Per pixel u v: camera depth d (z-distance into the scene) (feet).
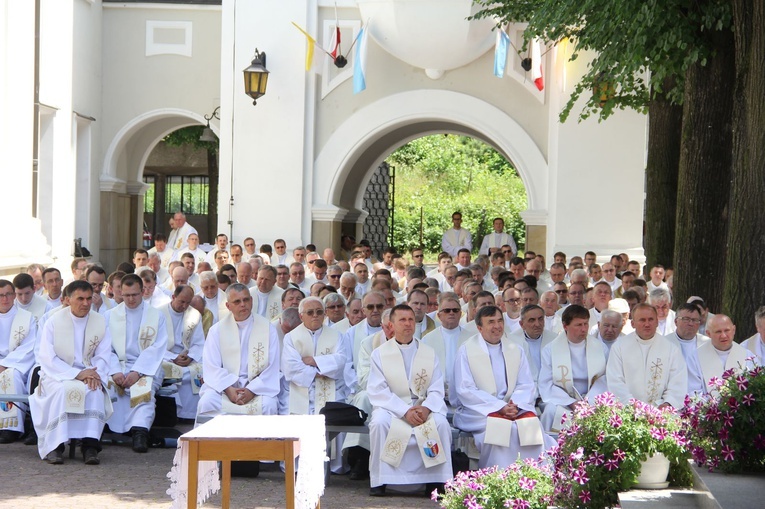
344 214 70.38
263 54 67.36
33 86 57.62
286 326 35.96
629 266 53.67
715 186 44.01
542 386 33.96
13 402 35.58
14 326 37.50
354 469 32.58
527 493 22.58
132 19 76.02
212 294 44.21
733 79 43.42
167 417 36.81
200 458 19.77
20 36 55.42
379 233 89.30
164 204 107.24
